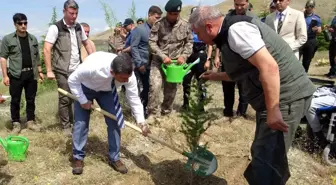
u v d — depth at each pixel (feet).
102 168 13.61
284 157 9.96
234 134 16.92
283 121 9.06
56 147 15.38
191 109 11.90
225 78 11.82
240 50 8.52
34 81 18.66
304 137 15.96
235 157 14.46
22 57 17.94
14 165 13.66
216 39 9.13
